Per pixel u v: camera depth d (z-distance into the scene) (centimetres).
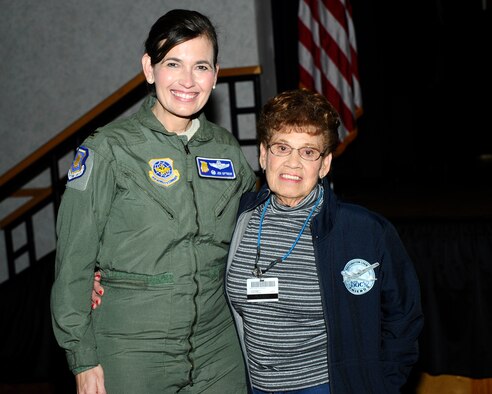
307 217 165
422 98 700
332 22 439
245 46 391
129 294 167
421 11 674
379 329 163
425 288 349
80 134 368
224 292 173
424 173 698
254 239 168
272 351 163
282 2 542
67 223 162
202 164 174
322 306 160
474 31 687
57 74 420
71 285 162
